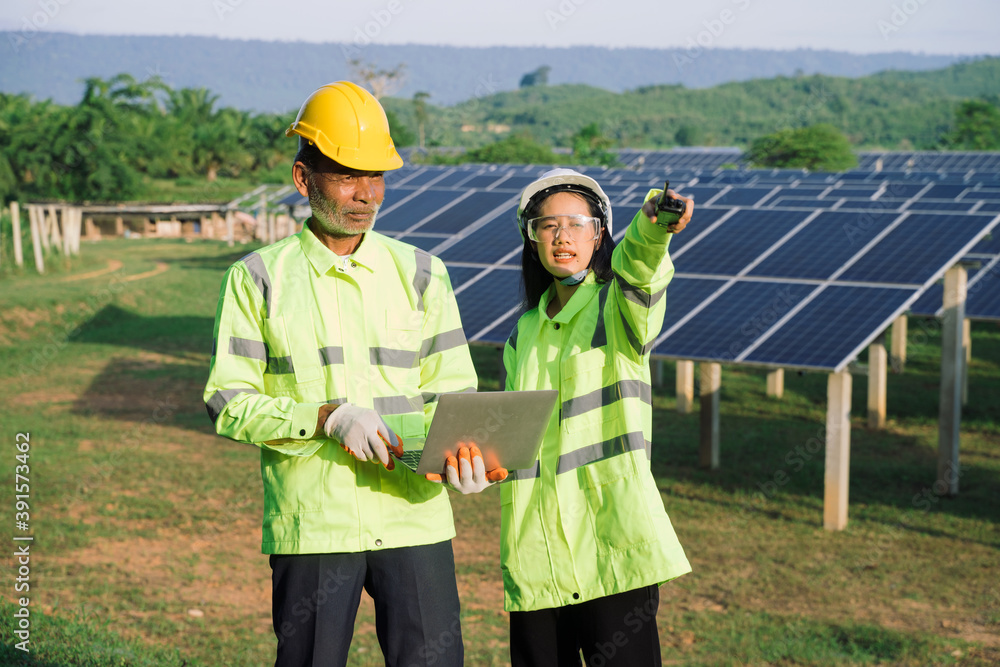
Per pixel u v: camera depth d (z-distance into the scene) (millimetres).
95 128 56156
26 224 35094
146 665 6180
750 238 13828
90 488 11641
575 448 3236
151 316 27188
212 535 10164
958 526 11102
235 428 2662
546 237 3281
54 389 18016
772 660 7273
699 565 9680
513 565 3287
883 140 159875
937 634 7957
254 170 76312
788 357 10352
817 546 10297
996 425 16562
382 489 2766
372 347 2799
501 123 196375
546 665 3326
